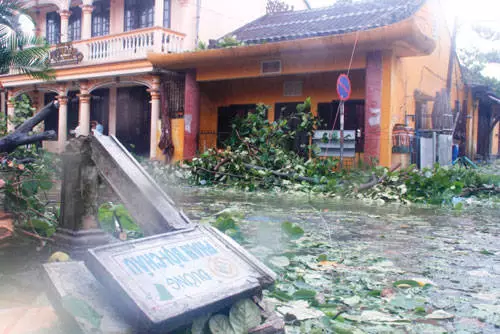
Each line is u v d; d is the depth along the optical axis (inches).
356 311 79.4
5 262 94.9
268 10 650.8
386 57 392.8
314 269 107.7
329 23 510.6
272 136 394.3
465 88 685.9
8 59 237.6
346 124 474.6
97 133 91.6
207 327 59.0
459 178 361.1
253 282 64.3
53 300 58.1
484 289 95.8
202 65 488.1
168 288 56.8
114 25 676.1
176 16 602.9
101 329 51.9
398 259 123.4
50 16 760.3
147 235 76.3
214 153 394.6
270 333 62.2
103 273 55.9
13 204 114.5
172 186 374.3
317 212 220.2
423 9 477.1
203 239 69.9
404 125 399.2
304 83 495.8
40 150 246.7
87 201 95.3
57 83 653.3
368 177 329.7
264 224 171.8
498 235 168.4
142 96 650.8
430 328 71.5
